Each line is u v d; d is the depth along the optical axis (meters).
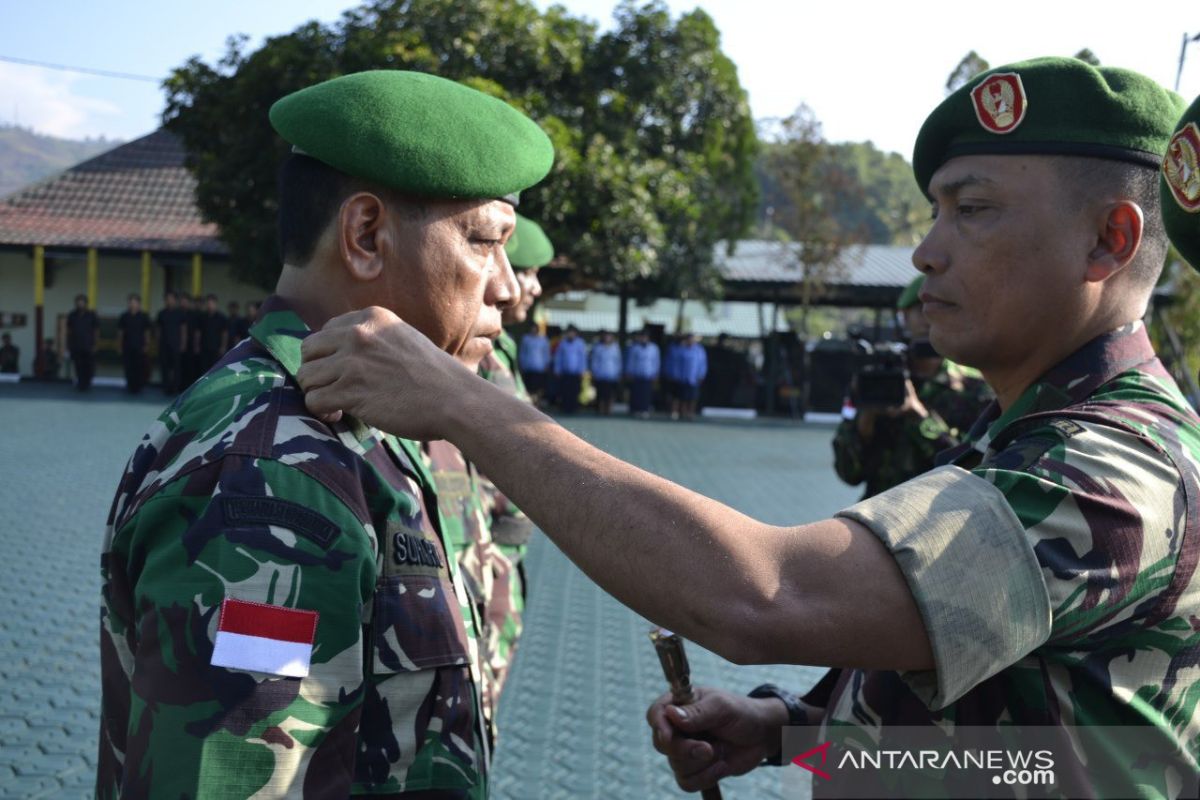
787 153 24.34
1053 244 1.44
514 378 4.13
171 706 1.31
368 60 18.45
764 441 18.27
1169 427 1.35
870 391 4.52
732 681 5.66
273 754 1.32
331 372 1.41
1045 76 1.43
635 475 1.27
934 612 1.20
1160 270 1.51
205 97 19.89
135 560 1.43
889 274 25.36
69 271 25.47
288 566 1.37
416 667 1.54
